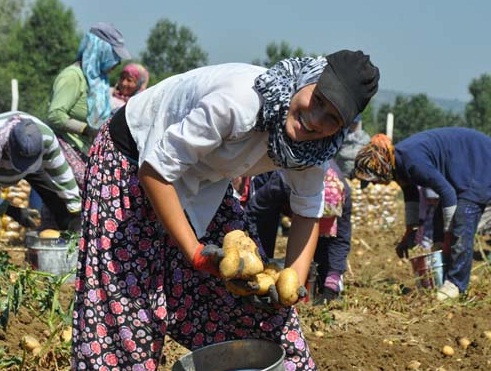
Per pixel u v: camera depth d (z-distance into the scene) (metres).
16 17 45.75
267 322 3.48
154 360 3.37
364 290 6.99
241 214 3.52
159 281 3.35
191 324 3.47
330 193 6.14
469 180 6.53
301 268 3.52
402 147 6.51
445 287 6.66
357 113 2.97
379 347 5.36
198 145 3.09
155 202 3.16
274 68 3.06
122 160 3.34
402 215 13.97
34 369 4.50
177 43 55.38
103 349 3.33
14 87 14.93
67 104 7.21
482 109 34.16
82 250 3.38
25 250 6.14
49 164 6.18
